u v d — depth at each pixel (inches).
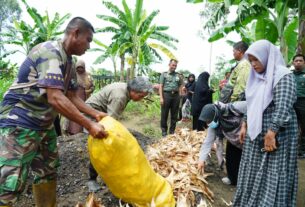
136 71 565.6
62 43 95.5
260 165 106.5
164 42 538.6
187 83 376.5
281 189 102.5
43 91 90.8
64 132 226.1
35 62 91.4
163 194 112.3
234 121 131.9
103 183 140.3
